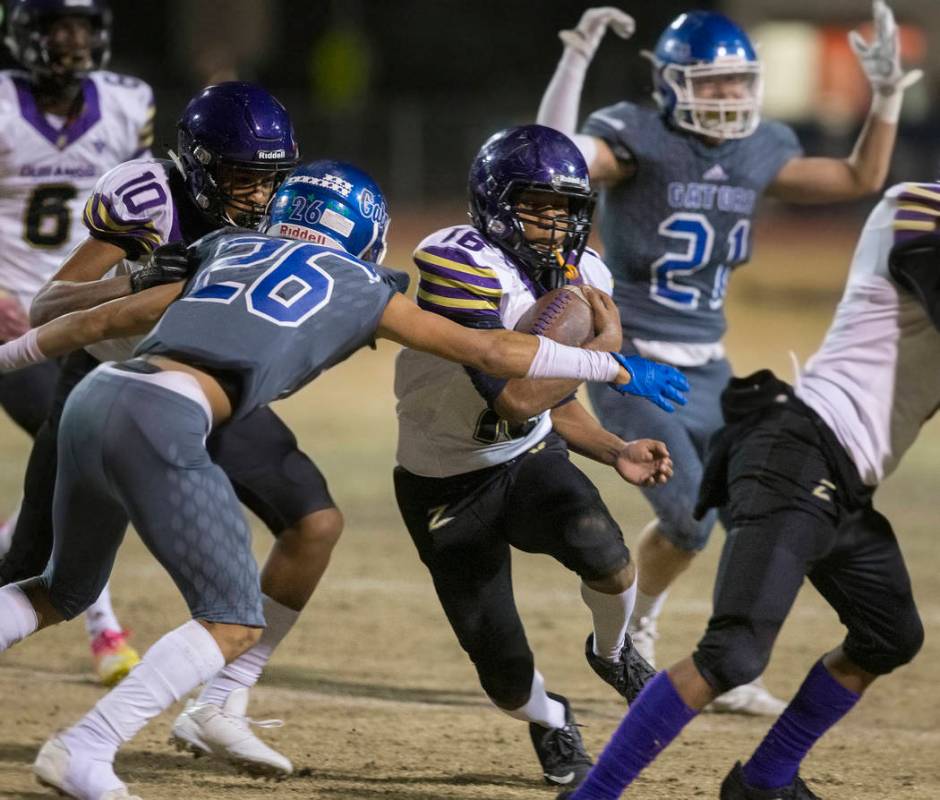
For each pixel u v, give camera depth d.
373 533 31.06
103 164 23.55
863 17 112.12
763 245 85.00
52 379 21.84
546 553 15.82
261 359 13.81
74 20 22.52
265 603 17.08
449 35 112.44
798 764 15.45
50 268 23.50
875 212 14.92
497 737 19.00
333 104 99.44
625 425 20.58
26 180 23.09
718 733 19.72
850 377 14.60
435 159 91.69
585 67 22.61
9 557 17.41
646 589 20.95
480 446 15.65
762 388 14.84
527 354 14.40
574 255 16.14
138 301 14.48
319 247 14.65
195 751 16.48
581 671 22.98
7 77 23.06
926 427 44.41
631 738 14.06
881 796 16.47
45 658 22.86
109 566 14.90
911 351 14.51
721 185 21.61
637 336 21.72
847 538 14.62
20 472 35.56
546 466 15.86
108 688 21.19
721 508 16.81
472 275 15.23
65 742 13.71
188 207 16.69
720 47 20.91
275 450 17.16
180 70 100.56
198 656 13.81
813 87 113.00
